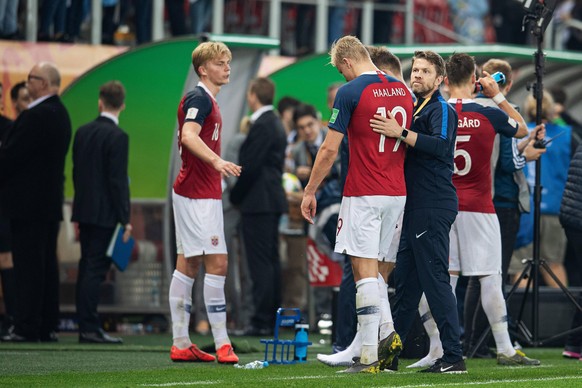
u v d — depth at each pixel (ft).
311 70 162.61
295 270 157.79
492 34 187.93
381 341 87.40
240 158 141.28
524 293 114.93
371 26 174.70
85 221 124.88
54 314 127.65
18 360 100.89
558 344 129.08
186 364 97.50
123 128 145.07
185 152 97.14
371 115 85.05
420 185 87.45
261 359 104.68
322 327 148.87
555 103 152.56
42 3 150.82
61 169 124.77
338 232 86.58
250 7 170.71
